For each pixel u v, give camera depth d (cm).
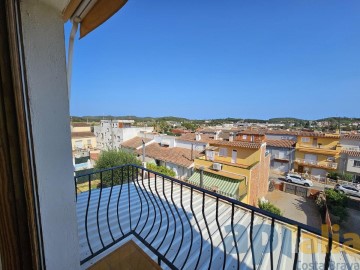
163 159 1424
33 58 63
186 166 1271
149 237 229
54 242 75
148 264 151
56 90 72
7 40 45
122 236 211
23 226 50
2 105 45
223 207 330
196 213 304
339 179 1617
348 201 1204
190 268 185
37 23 64
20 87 48
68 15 78
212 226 266
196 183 1076
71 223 84
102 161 1203
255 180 1100
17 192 48
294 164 1880
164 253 203
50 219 72
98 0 80
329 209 1117
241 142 1294
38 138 65
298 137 1861
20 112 47
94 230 238
